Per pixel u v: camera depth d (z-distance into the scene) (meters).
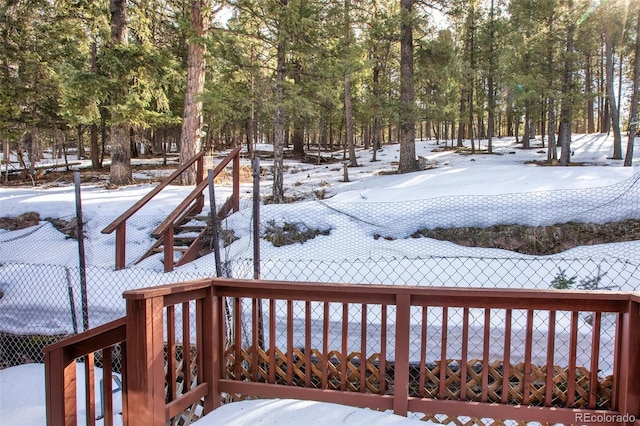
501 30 14.86
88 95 9.46
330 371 2.65
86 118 10.17
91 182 12.56
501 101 18.64
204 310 2.65
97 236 7.46
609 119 23.53
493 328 3.94
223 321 2.72
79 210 4.16
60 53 11.75
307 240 6.47
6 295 5.62
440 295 2.33
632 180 6.51
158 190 6.57
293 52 8.46
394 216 6.62
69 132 18.41
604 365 3.58
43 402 3.52
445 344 2.40
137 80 10.59
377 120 17.48
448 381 2.47
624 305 2.21
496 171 11.05
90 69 9.88
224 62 8.85
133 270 5.91
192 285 2.44
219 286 2.66
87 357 2.29
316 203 7.16
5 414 3.31
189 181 10.84
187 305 2.51
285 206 7.14
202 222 7.27
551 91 12.18
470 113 18.12
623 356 2.21
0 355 4.85
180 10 13.19
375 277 5.21
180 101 14.26
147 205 8.43
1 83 11.23
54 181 13.22
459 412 2.37
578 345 3.74
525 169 11.15
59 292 5.47
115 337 2.23
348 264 5.63
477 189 8.08
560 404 2.48
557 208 6.27
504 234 6.13
